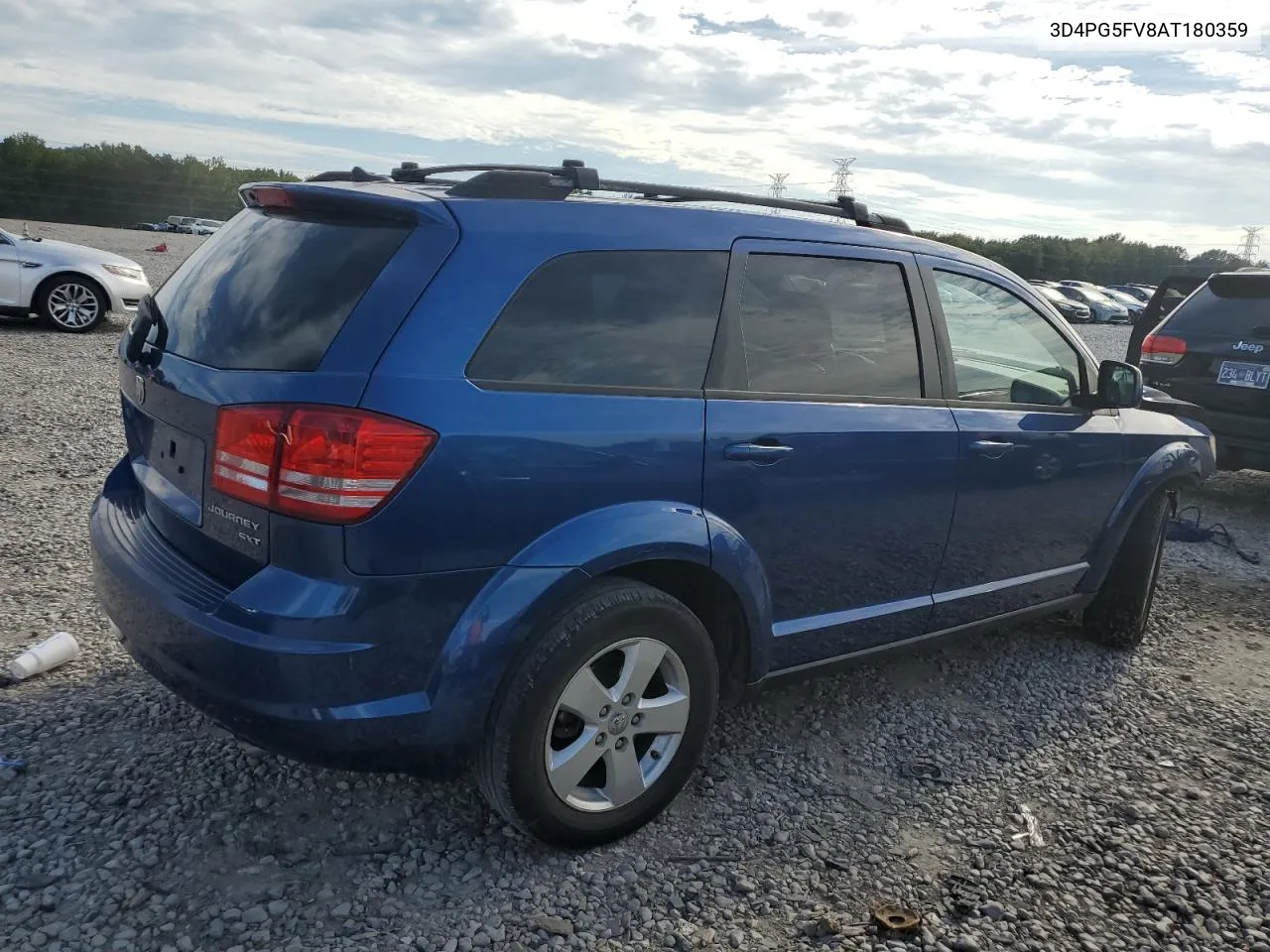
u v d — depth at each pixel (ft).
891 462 10.87
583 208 9.11
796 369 10.31
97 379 29.73
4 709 10.92
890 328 11.30
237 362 8.26
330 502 7.50
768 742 11.63
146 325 9.91
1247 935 8.80
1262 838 10.29
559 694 8.50
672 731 9.48
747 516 9.70
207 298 9.11
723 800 10.34
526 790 8.52
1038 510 12.91
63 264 38.11
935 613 12.05
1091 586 14.32
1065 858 9.76
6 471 19.71
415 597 7.86
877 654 11.68
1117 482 14.03
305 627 7.61
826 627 10.84
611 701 8.93
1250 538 22.22
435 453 7.72
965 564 12.24
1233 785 11.32
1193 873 9.61
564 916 8.45
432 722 8.10
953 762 11.48
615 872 9.07
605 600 8.66
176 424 8.82
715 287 9.73
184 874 8.56
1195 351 24.06
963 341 12.12
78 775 9.81
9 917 7.88
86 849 8.76
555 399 8.45
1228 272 24.02
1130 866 9.68
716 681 9.78
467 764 8.65
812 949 8.29
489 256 8.34
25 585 14.20
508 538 8.19
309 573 7.67
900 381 11.30
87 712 11.00
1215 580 18.97
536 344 8.48
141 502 10.01
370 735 7.90
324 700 7.72
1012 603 13.17
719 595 9.95
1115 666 14.60
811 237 10.68
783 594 10.34
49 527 16.67
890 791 10.75
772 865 9.34
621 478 8.74
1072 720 12.75
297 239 8.78
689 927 8.44
